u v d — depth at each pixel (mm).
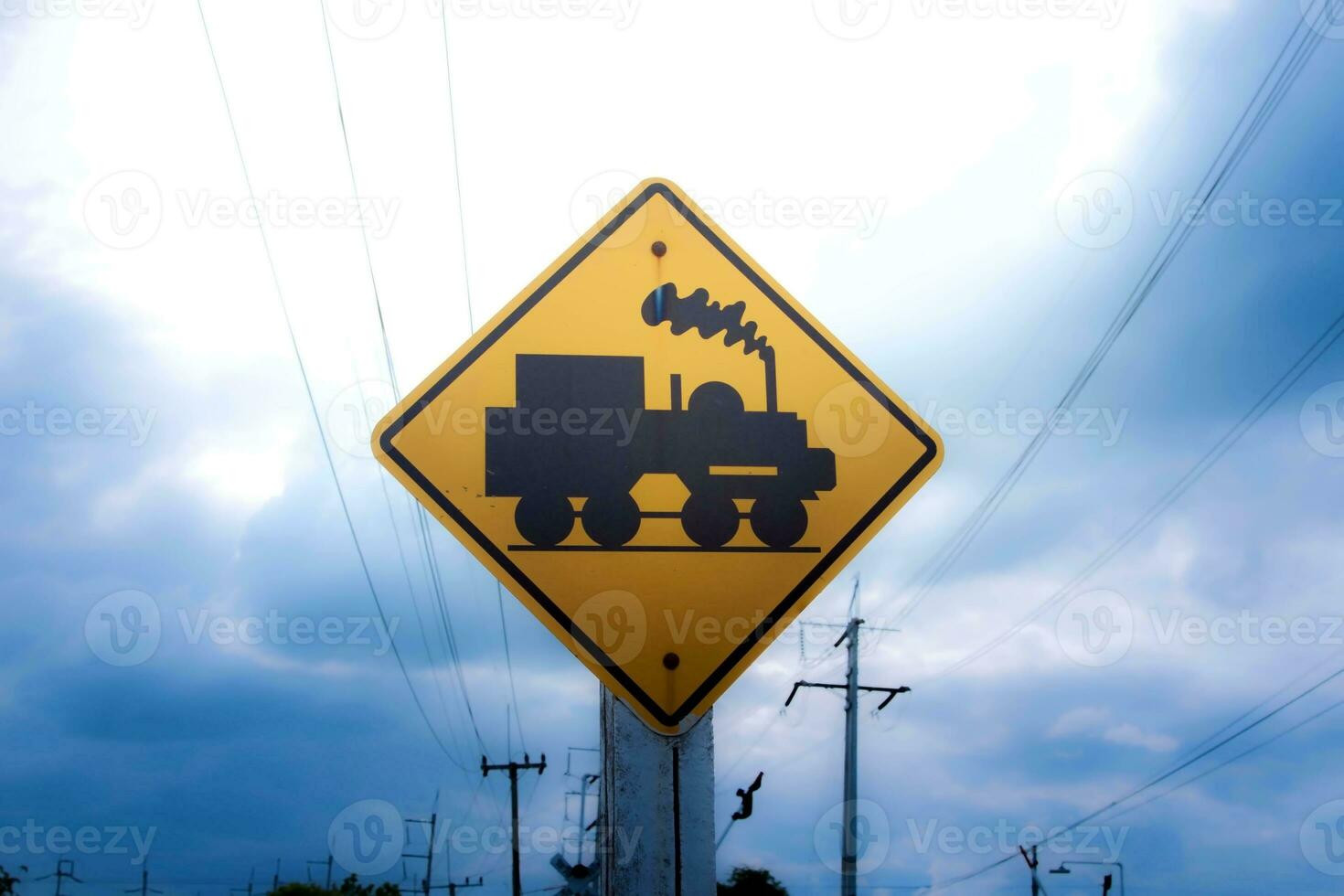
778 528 2861
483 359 2900
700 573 2816
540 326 2939
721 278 3029
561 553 2791
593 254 3010
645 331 2967
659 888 2664
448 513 2787
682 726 2723
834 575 2852
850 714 15906
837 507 2895
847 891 15188
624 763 2711
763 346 2988
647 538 2822
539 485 2824
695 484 2861
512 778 24281
